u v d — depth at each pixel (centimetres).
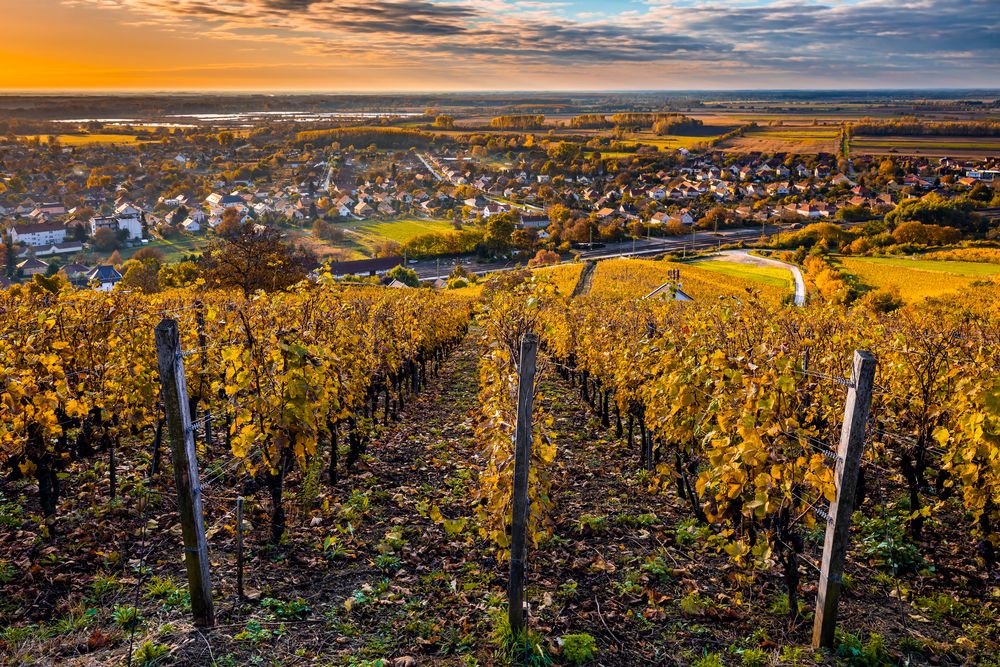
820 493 552
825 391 798
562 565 659
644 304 1515
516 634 505
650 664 493
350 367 959
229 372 640
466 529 734
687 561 671
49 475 643
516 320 876
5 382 598
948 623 563
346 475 906
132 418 786
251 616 509
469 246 11619
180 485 468
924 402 761
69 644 452
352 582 589
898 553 684
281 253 3269
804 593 602
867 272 7056
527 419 496
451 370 2234
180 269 5338
